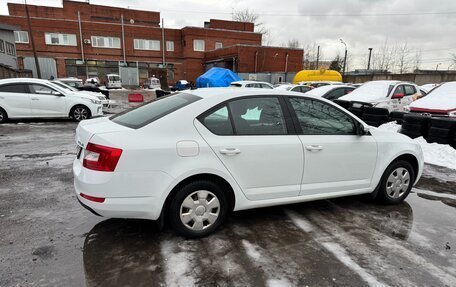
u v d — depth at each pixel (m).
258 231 3.53
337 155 3.81
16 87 10.65
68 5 45.75
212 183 3.26
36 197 4.35
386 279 2.74
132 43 41.97
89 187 2.91
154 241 3.26
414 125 8.22
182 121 3.14
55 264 2.83
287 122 3.60
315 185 3.76
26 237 3.28
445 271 2.87
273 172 3.48
